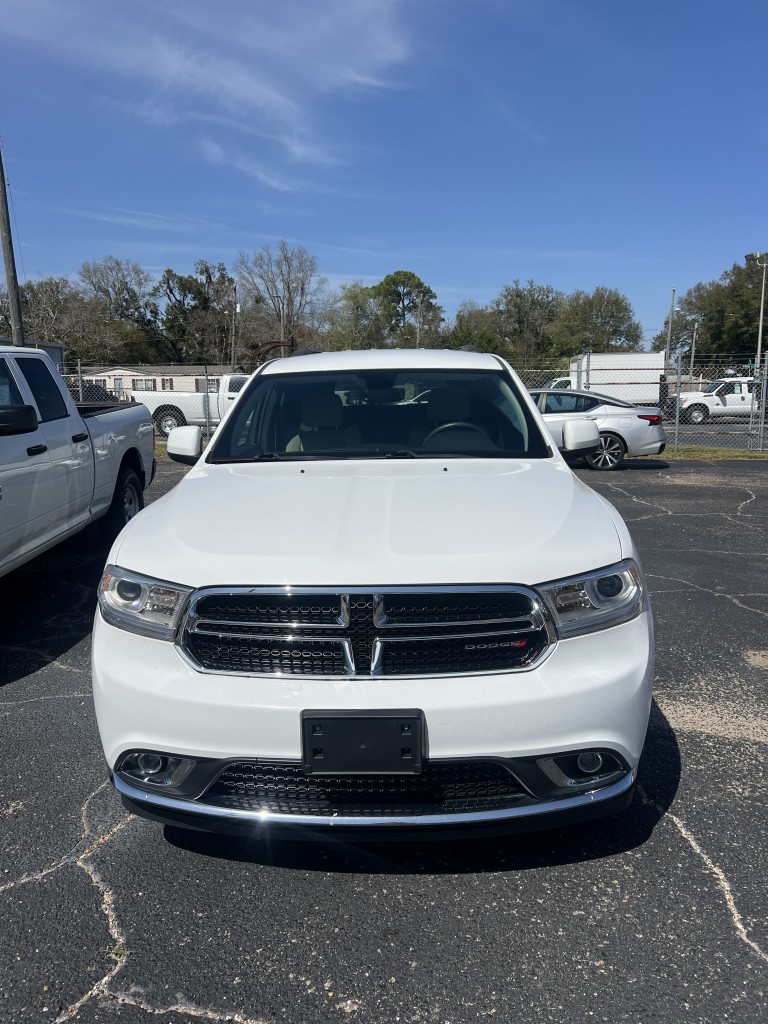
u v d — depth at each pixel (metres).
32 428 4.26
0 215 19.05
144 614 2.27
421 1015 1.88
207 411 16.81
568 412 13.28
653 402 24.80
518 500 2.63
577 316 72.94
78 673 4.06
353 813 2.13
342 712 2.08
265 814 2.15
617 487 10.90
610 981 1.97
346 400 3.67
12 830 2.64
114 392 21.67
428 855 2.49
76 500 5.41
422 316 76.81
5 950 2.10
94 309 64.12
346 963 2.04
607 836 2.58
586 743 2.14
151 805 2.24
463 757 2.09
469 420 3.56
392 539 2.29
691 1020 1.85
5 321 59.06
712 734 3.30
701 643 4.43
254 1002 1.92
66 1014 1.89
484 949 2.08
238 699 2.12
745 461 14.41
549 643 2.16
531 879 2.37
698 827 2.62
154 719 2.18
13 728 3.41
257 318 65.38
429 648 2.15
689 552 6.77
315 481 2.92
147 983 1.99
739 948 2.07
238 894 2.32
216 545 2.33
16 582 5.85
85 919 2.22
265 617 2.19
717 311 60.69
